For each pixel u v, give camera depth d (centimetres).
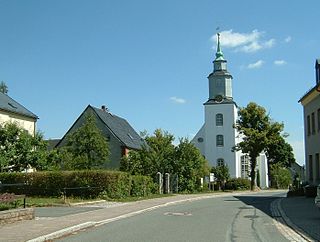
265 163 7838
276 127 5991
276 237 1398
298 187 3947
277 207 2583
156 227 1644
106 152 4800
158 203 2953
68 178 3266
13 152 3728
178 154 4759
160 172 4559
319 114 3562
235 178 6856
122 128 6700
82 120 6031
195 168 4931
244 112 6034
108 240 1312
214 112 7638
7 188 3334
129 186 3491
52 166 3934
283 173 8625
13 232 1409
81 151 4694
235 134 7525
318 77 3597
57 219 1833
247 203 3044
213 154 7569
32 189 3319
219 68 7762
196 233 1473
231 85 7775
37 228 1509
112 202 3012
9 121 4169
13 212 1664
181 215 2158
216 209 2520
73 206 2641
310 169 3878
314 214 2111
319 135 3541
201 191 5084
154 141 4672
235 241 1302
